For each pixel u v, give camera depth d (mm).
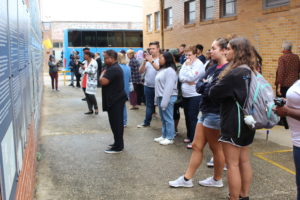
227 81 2951
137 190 4031
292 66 6523
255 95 2922
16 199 1733
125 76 7473
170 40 14539
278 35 7855
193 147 4020
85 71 8859
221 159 3943
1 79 1342
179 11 13422
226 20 10031
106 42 22078
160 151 5582
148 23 17594
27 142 2900
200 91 3777
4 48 1461
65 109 10086
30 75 4008
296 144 2656
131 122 8023
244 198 3363
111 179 4375
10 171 1573
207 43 11297
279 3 7922
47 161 5113
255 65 3098
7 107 1533
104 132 7031
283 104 2629
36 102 5746
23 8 2883
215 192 3959
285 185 4141
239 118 2977
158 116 8750
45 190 4023
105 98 5406
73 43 21859
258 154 5352
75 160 5152
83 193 3945
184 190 4023
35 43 6355
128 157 5281
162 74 5695
